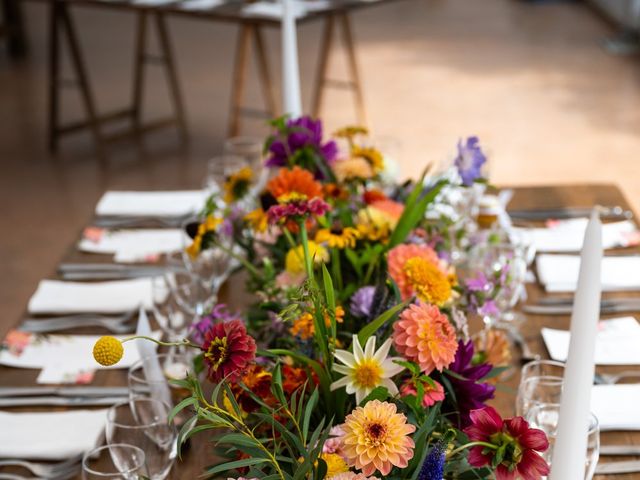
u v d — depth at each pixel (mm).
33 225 3998
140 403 1268
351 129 1742
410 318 1038
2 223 4020
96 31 7805
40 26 7930
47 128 5305
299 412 977
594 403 1442
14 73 6449
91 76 6359
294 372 1157
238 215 1800
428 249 1376
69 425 1464
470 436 949
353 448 902
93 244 2117
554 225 2168
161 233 2176
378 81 6141
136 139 5137
